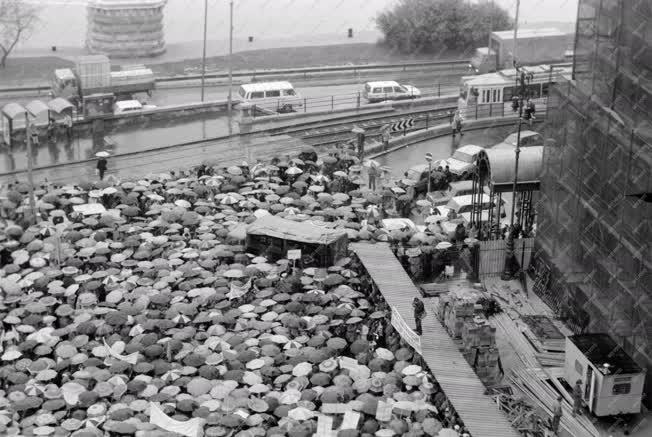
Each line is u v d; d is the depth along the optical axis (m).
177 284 60.88
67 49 128.50
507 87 100.19
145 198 74.25
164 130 97.50
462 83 102.00
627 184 52.28
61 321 56.97
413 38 128.12
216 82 115.81
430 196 78.38
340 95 110.44
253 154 90.75
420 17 127.56
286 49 132.62
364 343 53.47
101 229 68.44
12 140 92.12
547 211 63.44
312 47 133.38
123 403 47.75
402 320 55.16
